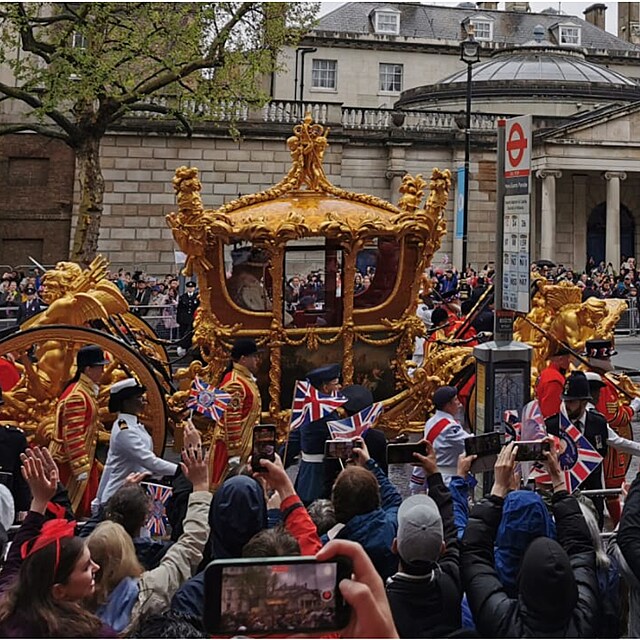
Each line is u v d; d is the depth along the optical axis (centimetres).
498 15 6994
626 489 686
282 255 1032
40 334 920
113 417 988
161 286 2808
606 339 1128
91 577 400
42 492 486
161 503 682
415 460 567
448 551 473
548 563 396
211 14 2405
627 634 530
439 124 4234
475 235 4191
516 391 827
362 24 6550
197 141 3794
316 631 301
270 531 427
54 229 3712
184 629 409
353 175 4122
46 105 2317
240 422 947
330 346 1070
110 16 2325
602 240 4716
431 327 1684
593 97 4925
